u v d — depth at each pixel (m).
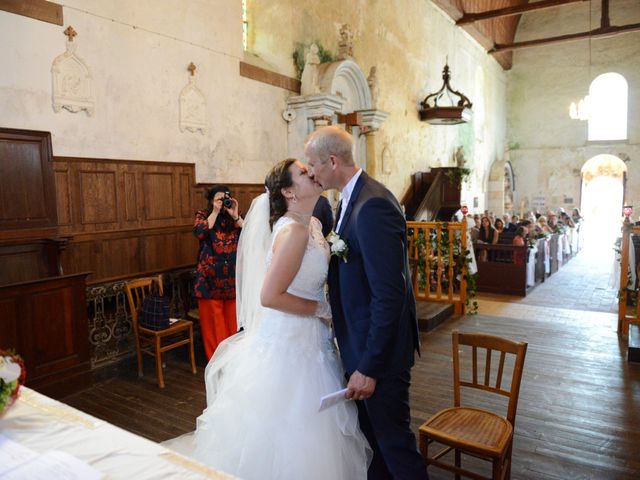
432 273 8.04
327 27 8.57
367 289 2.03
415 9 12.18
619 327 5.96
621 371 4.62
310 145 2.04
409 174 11.95
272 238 2.04
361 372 1.88
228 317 4.54
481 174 18.09
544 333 5.95
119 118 4.96
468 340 2.62
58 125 4.43
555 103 20.38
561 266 12.55
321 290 2.14
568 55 19.97
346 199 2.10
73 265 4.61
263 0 7.76
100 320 4.50
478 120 17.61
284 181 2.00
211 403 2.31
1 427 1.51
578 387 4.23
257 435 1.92
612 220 21.27
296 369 1.99
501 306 7.59
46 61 4.30
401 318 2.07
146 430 3.43
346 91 8.74
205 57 5.94
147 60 5.22
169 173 5.54
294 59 7.69
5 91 4.02
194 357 4.75
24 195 4.16
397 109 11.29
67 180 4.54
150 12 5.23
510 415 2.45
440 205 12.02
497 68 19.78
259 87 6.88
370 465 2.17
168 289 5.16
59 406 1.68
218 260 4.39
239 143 6.54
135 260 5.19
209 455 2.02
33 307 3.79
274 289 1.91
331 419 1.95
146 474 1.24
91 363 4.37
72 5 4.48
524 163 21.11
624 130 19.66
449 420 2.45
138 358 4.39
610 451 3.16
